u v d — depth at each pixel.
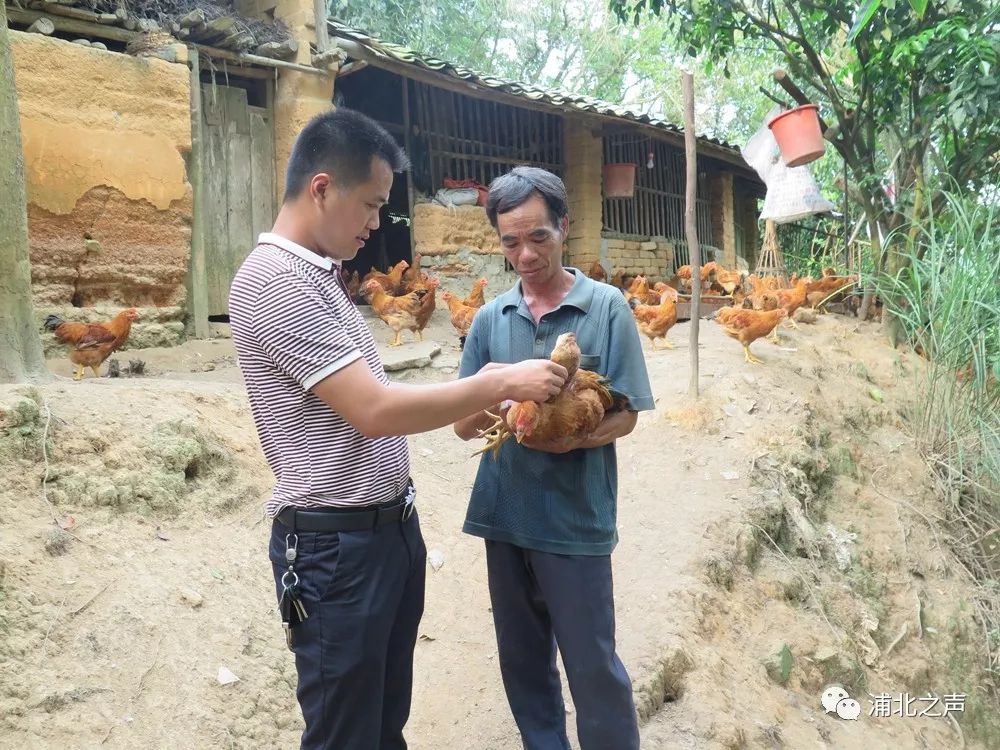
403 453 2.27
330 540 2.06
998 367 6.12
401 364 6.69
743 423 5.78
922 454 6.43
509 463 2.64
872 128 8.84
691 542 4.54
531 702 2.85
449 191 9.97
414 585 2.38
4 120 3.96
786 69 9.54
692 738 3.36
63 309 6.35
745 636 4.20
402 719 2.47
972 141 8.26
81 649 2.86
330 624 2.06
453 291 9.64
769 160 9.20
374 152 2.04
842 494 5.79
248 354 2.05
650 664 3.59
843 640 4.55
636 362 2.60
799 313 8.57
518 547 2.71
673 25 9.09
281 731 2.97
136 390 4.21
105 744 2.59
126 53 7.10
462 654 3.62
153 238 6.93
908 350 8.18
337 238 2.10
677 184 14.12
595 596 2.56
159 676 2.89
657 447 5.53
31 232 6.14
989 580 5.60
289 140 8.21
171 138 6.99
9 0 6.36
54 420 3.57
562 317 2.63
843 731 4.00
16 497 3.26
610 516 2.66
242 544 3.74
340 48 8.17
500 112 11.13
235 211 8.06
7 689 2.63
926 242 8.66
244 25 7.95
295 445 2.07
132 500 3.56
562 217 2.59
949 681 4.89
